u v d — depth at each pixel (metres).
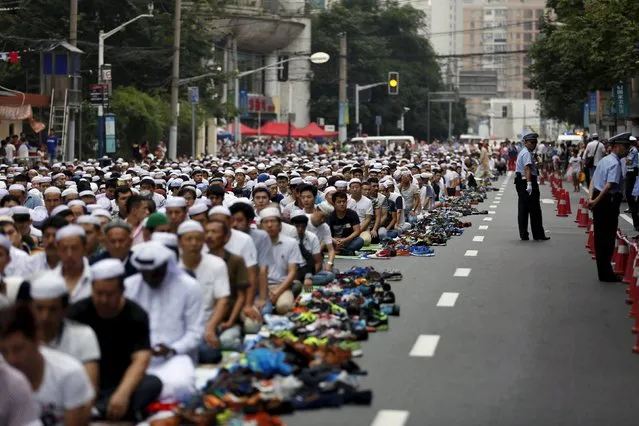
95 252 16.81
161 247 13.26
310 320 17.02
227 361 14.54
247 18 117.81
